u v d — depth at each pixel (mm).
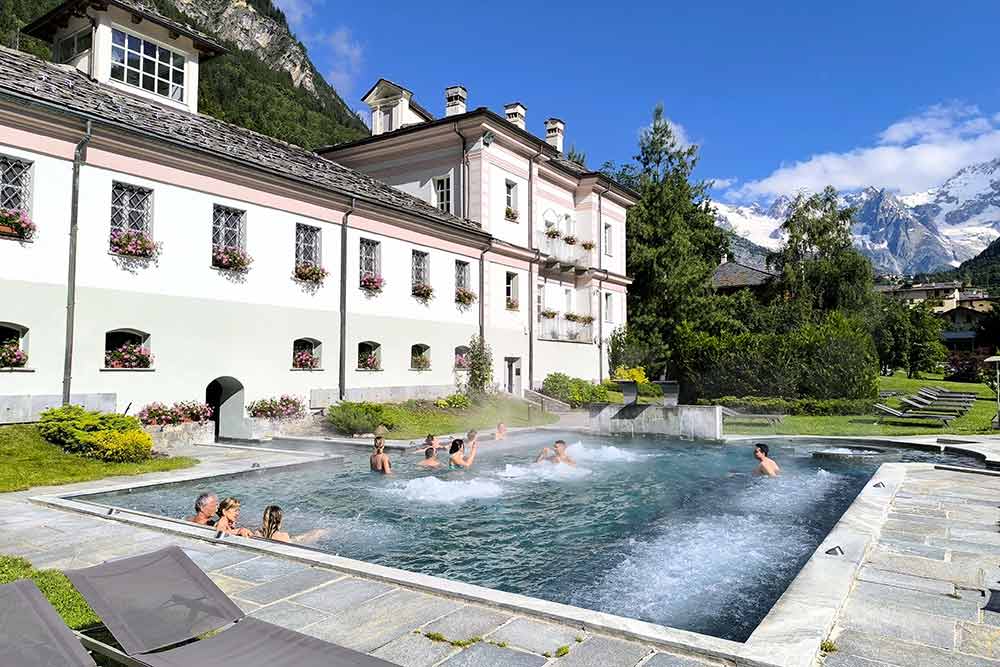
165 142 16094
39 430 13031
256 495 11367
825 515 10055
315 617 4934
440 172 29188
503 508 10594
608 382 36062
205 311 17266
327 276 20844
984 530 7680
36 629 3207
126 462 12672
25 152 13781
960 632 4660
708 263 52812
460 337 26484
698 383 29359
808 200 53344
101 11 18422
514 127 28984
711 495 11648
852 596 5410
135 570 4062
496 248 28422
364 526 9383
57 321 14125
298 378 19797
